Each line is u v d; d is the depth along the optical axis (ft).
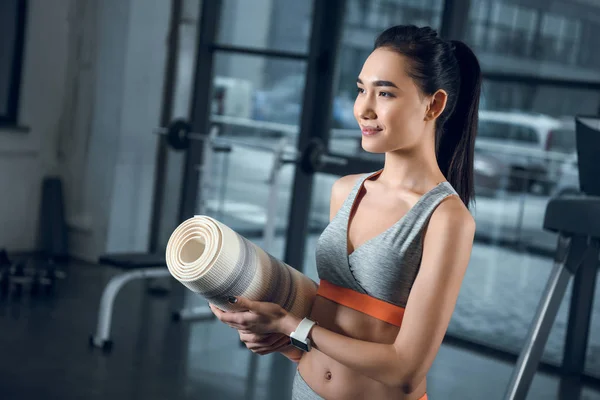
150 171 17.43
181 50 17.19
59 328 12.60
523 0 12.93
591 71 12.23
